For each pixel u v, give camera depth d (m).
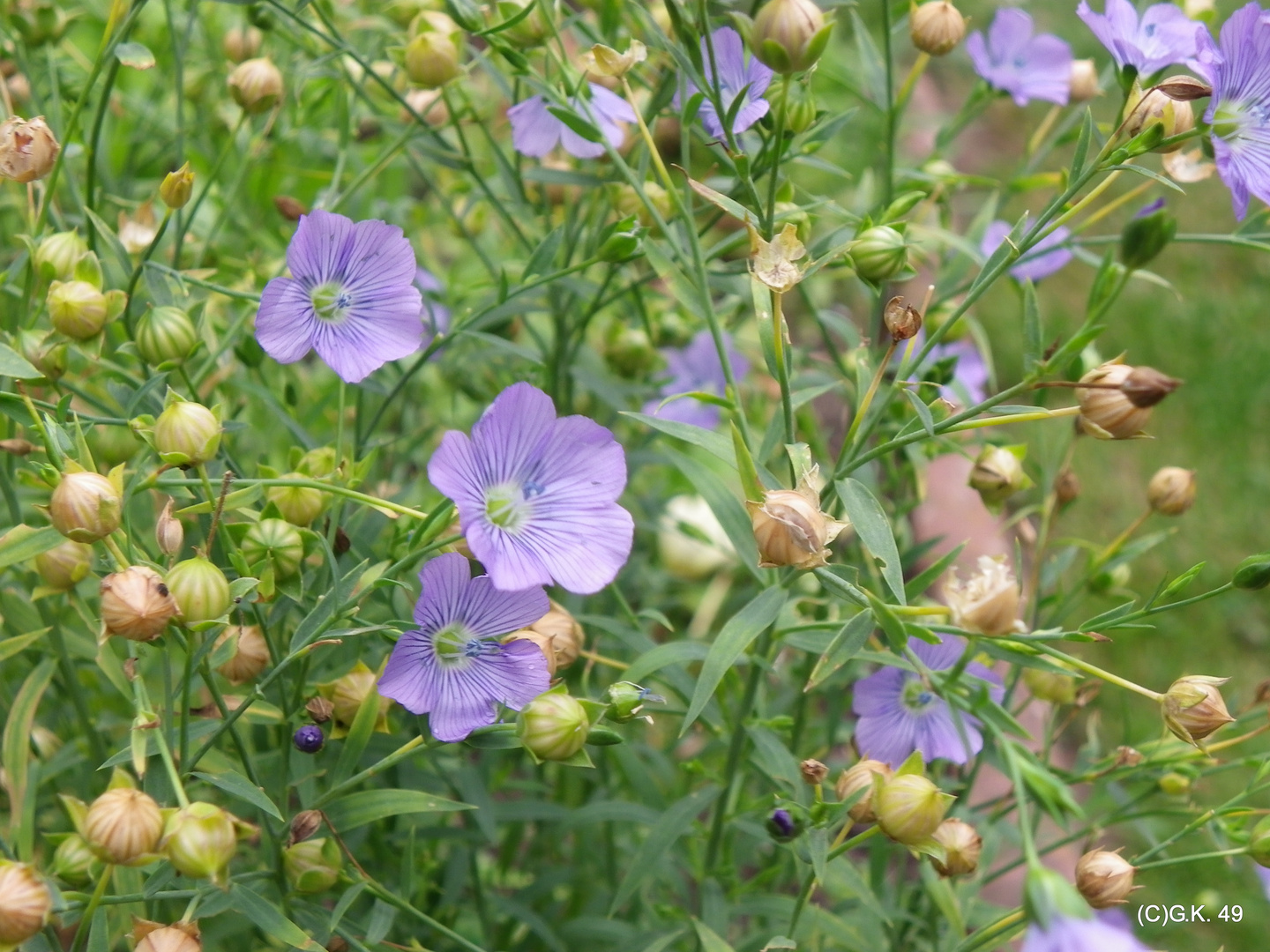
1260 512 0.54
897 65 0.56
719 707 0.29
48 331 0.26
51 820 0.31
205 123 0.35
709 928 0.27
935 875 0.27
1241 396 0.58
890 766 0.26
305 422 0.30
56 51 0.34
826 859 0.24
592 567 0.24
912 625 0.23
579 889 0.32
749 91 0.27
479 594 0.24
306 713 0.25
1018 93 0.32
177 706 0.26
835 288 0.52
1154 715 0.46
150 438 0.24
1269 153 0.25
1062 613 0.30
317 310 0.25
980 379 0.36
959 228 0.55
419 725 0.26
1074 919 0.19
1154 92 0.24
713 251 0.27
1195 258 0.63
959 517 0.47
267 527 0.24
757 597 0.24
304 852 0.24
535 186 0.34
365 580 0.24
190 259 0.31
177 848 0.21
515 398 0.24
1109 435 0.23
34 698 0.26
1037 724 0.41
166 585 0.22
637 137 0.31
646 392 0.33
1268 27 0.24
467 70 0.30
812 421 0.32
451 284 0.36
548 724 0.23
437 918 0.30
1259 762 0.28
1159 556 0.52
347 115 0.31
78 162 0.33
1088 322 0.24
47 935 0.24
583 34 0.32
